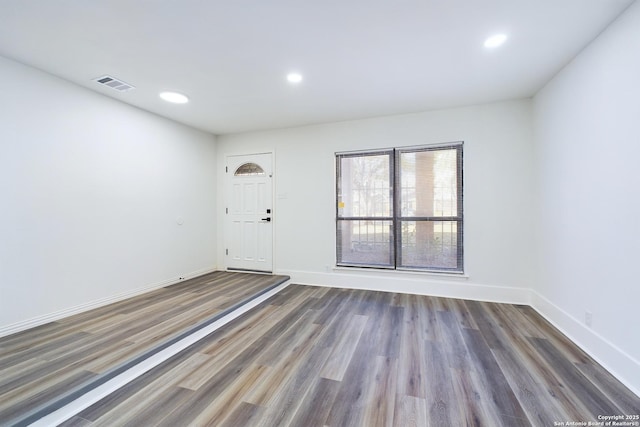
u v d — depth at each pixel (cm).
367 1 171
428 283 367
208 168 460
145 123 356
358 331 261
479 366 201
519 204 330
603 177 202
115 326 249
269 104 338
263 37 208
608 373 191
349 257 408
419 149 371
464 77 273
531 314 298
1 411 145
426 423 148
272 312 312
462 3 173
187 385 182
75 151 282
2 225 232
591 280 215
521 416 152
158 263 372
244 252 465
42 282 257
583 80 224
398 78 274
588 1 172
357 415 154
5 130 234
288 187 437
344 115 379
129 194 336
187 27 195
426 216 370
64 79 272
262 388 178
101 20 187
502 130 334
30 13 179
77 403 162
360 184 402
